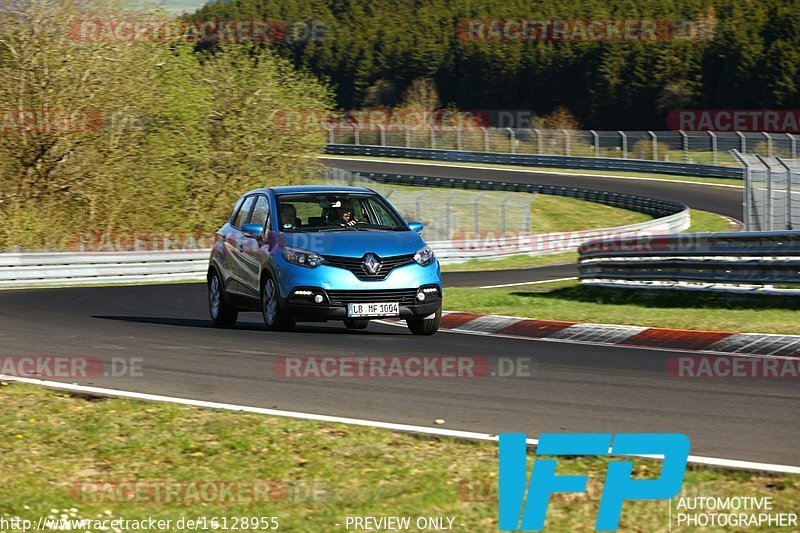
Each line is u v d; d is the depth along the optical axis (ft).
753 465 44.27
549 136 527.40
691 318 97.66
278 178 315.58
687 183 428.56
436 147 565.53
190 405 57.93
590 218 365.20
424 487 42.50
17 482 44.52
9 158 252.62
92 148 259.19
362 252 88.53
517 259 280.72
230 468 46.03
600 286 138.21
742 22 634.02
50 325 100.94
